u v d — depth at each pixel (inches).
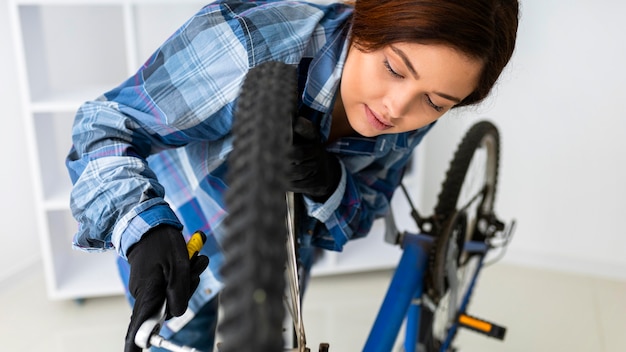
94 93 63.2
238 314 10.9
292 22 27.4
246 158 13.3
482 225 51.6
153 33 69.4
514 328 64.8
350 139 32.7
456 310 44.5
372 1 24.1
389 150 34.1
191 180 33.2
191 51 27.0
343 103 28.0
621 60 66.9
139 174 25.0
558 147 72.1
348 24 27.8
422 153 69.4
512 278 74.8
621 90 68.0
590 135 70.6
